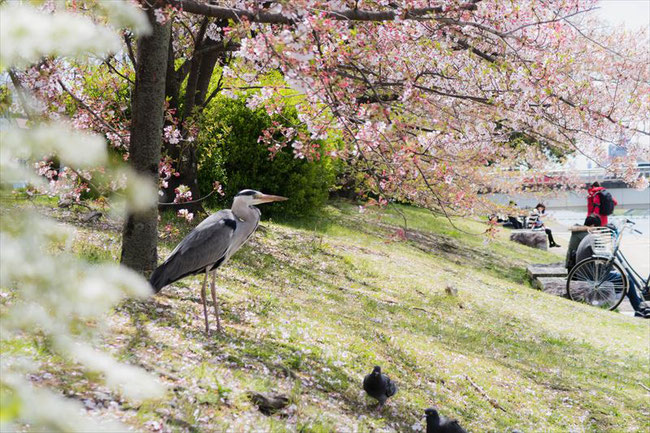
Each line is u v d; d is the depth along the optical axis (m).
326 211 25.61
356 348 9.02
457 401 8.45
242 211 7.77
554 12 12.09
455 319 13.62
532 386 10.06
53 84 9.05
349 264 16.31
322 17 8.12
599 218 19.36
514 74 10.80
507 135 14.59
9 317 1.54
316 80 8.20
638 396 10.68
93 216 13.42
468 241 27.59
